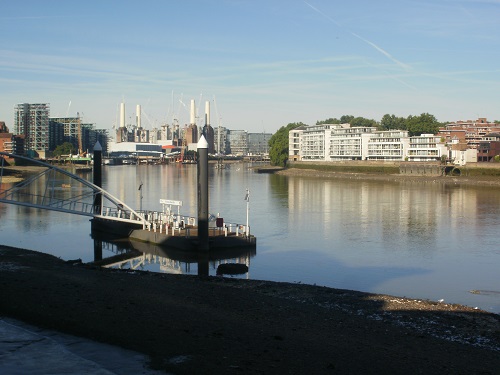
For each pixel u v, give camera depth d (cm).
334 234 10206
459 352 3606
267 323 3922
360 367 3055
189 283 5416
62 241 9244
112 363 2806
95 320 3544
